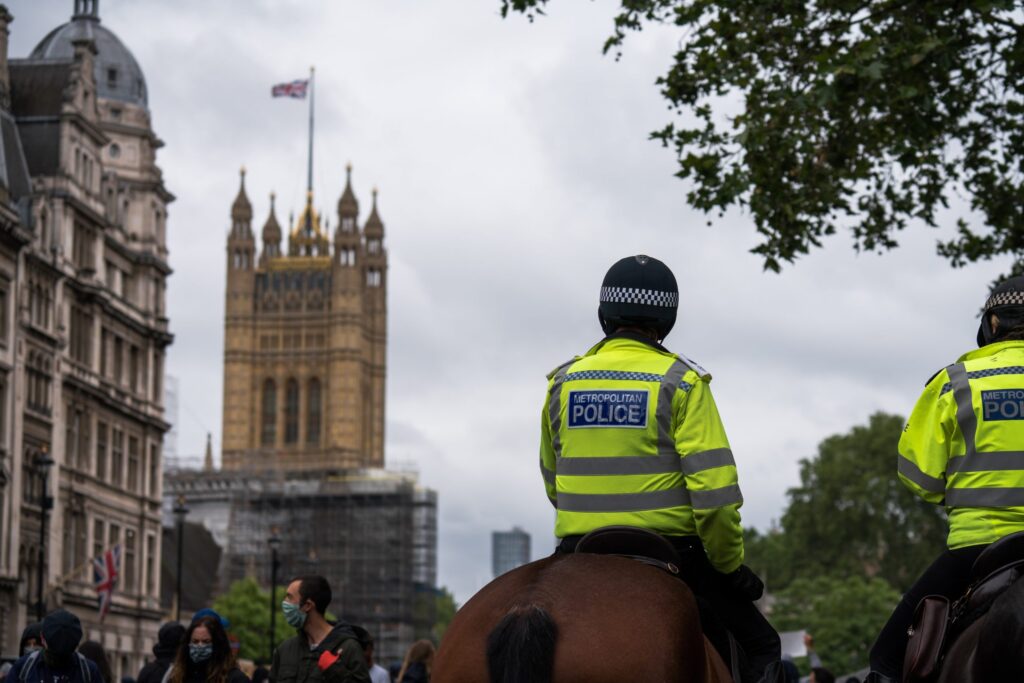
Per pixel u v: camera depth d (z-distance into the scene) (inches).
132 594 3420.3
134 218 3614.7
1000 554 275.3
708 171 818.8
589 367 285.7
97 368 3253.0
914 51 725.3
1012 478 283.6
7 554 2709.2
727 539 272.5
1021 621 250.1
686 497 280.2
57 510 2987.2
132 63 3971.5
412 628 7303.2
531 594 254.5
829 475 5561.0
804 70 783.7
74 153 3139.8
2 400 2721.5
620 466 280.2
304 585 520.7
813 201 823.7
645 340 290.2
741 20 800.3
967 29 804.0
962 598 281.1
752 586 290.4
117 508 3341.5
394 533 7249.0
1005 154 858.8
